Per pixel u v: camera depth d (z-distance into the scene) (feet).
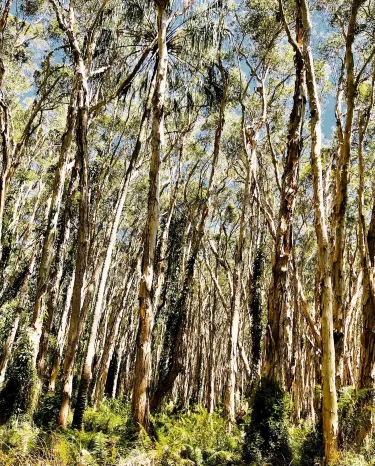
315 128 24.49
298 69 31.65
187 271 47.70
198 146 74.08
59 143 75.51
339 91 43.37
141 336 30.83
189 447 27.55
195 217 71.46
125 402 67.31
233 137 69.46
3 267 71.05
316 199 23.54
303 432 33.35
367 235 28.14
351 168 53.21
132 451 25.07
